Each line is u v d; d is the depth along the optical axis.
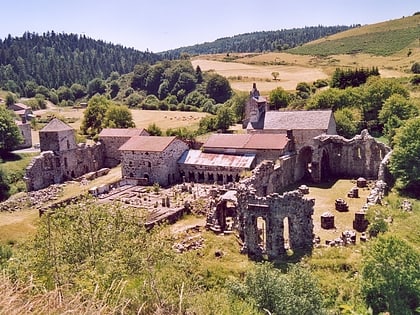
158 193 74.31
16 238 56.31
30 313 12.55
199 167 82.06
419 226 46.59
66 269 22.33
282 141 80.19
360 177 78.69
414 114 95.62
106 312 14.62
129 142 89.19
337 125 99.38
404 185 63.28
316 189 72.56
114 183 80.94
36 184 89.06
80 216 27.45
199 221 57.75
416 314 31.53
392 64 187.12
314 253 43.06
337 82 150.00
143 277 22.39
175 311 18.05
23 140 114.56
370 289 33.38
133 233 27.59
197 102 196.88
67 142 97.00
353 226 51.69
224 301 23.80
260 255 44.75
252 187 55.62
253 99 94.06
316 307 28.86
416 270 32.75
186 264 29.39
